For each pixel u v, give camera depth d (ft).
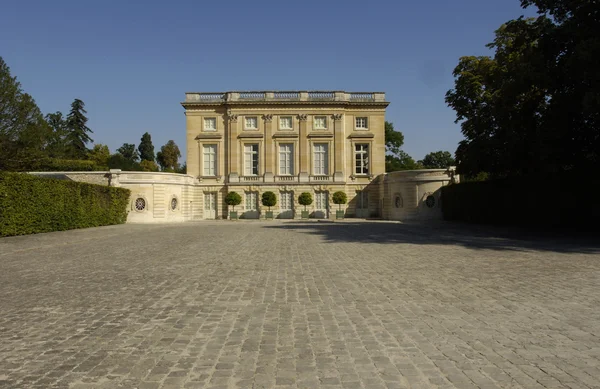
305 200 159.12
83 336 18.33
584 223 78.18
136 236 75.20
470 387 13.08
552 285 28.32
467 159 94.02
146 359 15.60
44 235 72.23
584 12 67.15
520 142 80.69
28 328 19.54
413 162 253.65
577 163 74.28
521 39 80.53
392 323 20.02
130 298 25.57
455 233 75.92
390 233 78.38
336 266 38.01
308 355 15.92
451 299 24.71
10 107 154.30
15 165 155.43
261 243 60.70
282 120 169.48
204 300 24.99
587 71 62.90
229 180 165.99
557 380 13.53
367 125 169.99
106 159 264.31
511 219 93.91
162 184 137.28
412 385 13.25
